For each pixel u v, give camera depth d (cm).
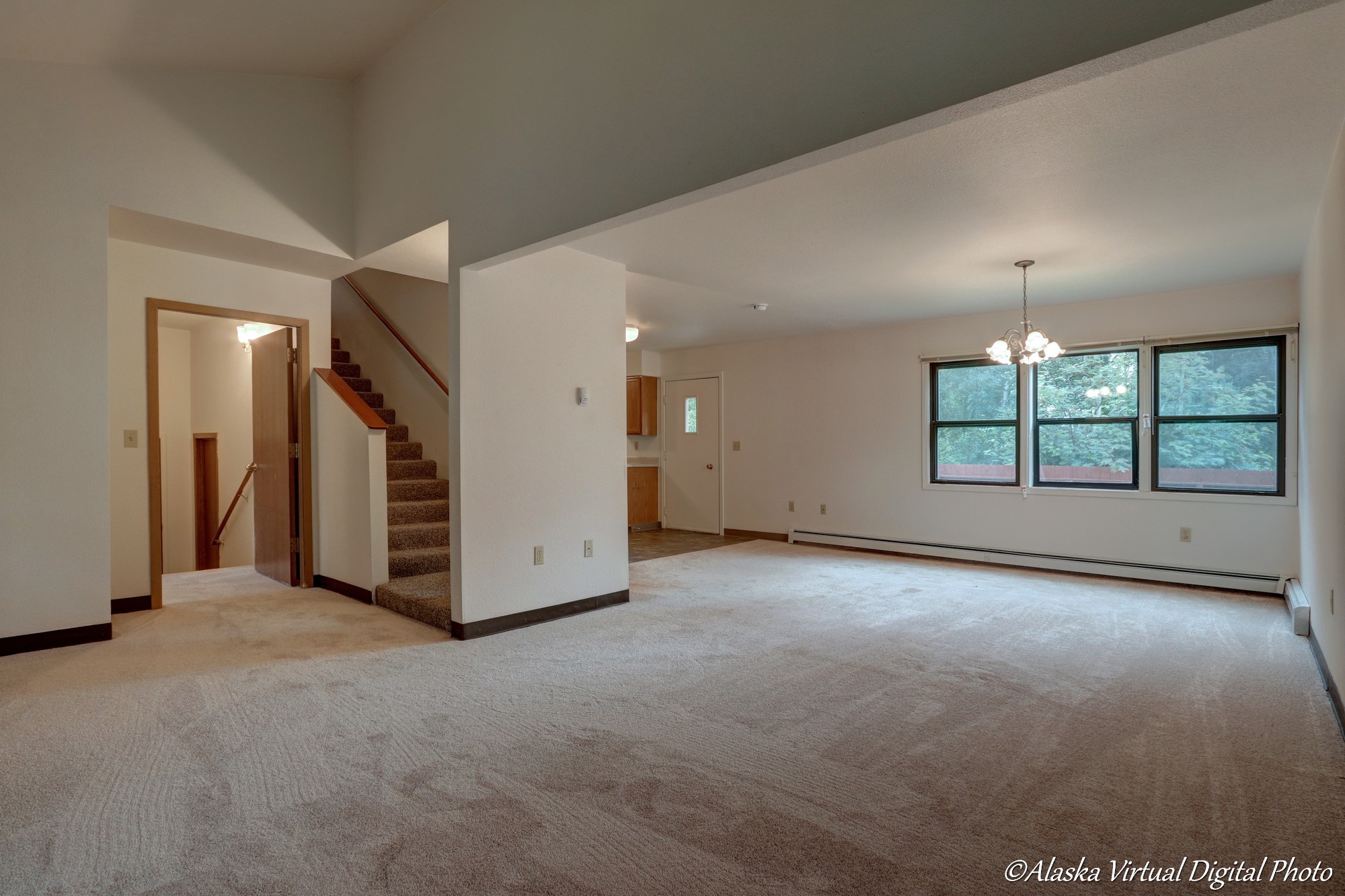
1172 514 536
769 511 798
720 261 456
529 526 417
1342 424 274
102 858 179
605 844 187
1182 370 536
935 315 641
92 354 361
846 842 189
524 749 246
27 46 332
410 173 407
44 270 347
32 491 347
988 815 204
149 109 375
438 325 622
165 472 748
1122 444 564
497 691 304
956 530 650
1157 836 193
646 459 920
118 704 284
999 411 631
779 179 309
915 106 200
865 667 338
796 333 749
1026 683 316
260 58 398
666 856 182
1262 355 502
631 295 556
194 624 411
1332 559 305
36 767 229
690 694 301
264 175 416
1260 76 221
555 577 432
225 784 219
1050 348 461
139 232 404
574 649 368
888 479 698
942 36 195
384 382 702
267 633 392
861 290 538
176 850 183
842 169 299
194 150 390
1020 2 181
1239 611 452
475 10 360
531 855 182
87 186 357
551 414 429
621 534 476
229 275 470
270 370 538
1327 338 322
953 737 258
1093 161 290
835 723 271
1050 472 602
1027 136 266
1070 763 237
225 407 706
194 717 271
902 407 686
